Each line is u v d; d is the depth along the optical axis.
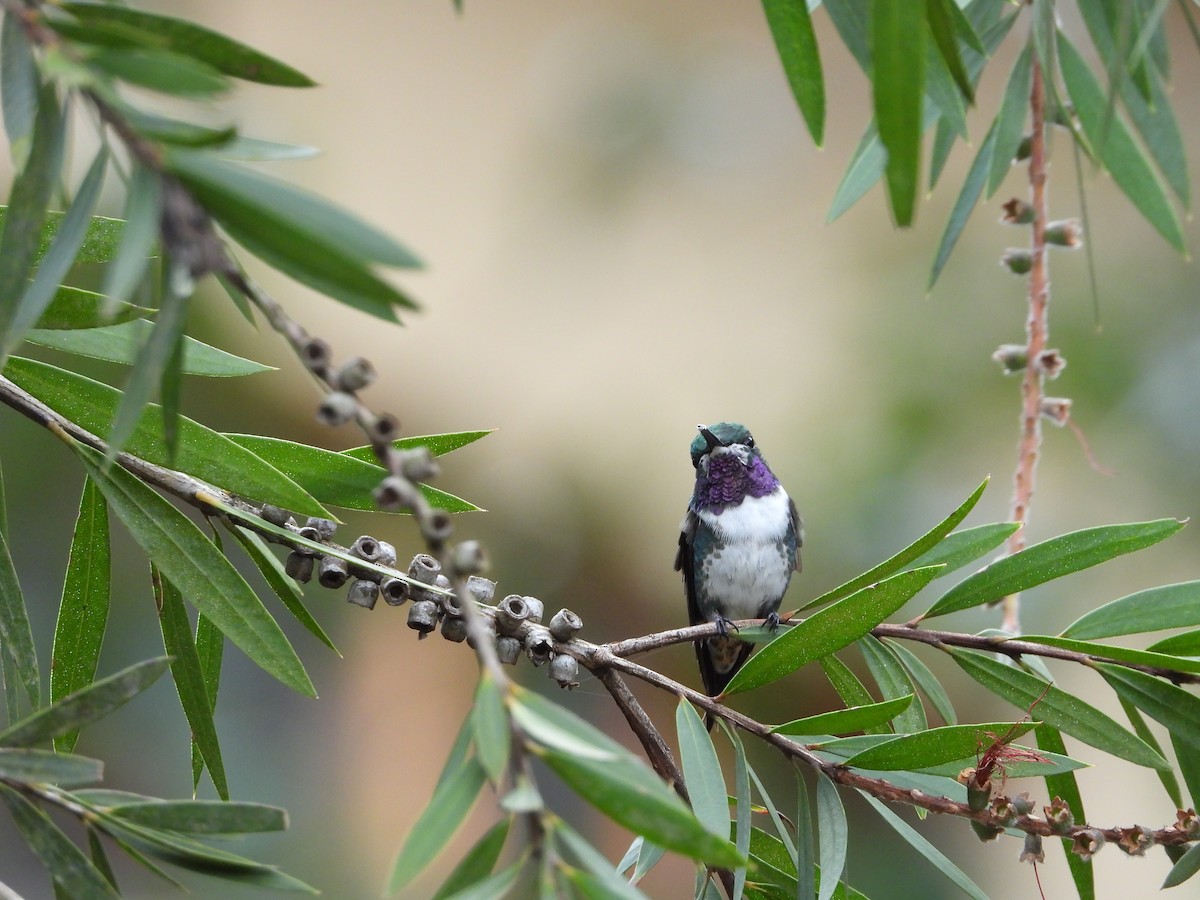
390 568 3.78
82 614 3.71
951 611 4.05
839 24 3.15
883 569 3.82
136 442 3.36
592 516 12.52
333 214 2.01
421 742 11.58
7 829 9.30
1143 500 10.95
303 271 2.12
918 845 3.61
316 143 12.80
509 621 3.79
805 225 13.24
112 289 1.95
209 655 4.08
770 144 13.66
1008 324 11.75
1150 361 11.29
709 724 4.20
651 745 3.76
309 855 10.62
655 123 13.62
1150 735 3.99
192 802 2.62
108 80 2.10
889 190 2.44
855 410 11.95
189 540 3.34
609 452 12.67
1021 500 4.78
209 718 3.61
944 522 3.69
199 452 3.36
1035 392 4.77
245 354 11.32
